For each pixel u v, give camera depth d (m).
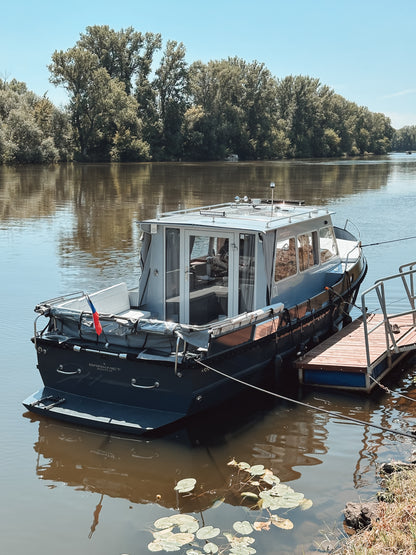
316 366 8.84
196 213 9.84
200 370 7.29
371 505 5.46
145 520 5.59
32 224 23.86
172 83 93.44
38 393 8.08
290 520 5.54
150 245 9.16
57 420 7.65
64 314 7.90
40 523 5.54
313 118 122.62
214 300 8.93
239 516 5.64
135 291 9.45
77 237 20.91
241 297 8.77
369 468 6.51
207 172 59.53
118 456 6.83
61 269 15.97
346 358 9.06
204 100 98.69
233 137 102.69
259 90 105.56
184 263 9.00
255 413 8.09
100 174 54.66
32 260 17.12
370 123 160.50
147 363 7.32
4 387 8.59
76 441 7.15
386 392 8.80
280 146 109.25
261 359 8.62
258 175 55.31
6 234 21.52
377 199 33.31
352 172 62.78
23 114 71.31
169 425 7.39
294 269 9.73
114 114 82.75
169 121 93.44
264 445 7.12
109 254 18.00
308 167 74.25
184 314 9.12
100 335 7.75
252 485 6.20
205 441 7.22
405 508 5.16
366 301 13.32
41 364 8.10
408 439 7.21
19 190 37.97
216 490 6.11
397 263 17.02
